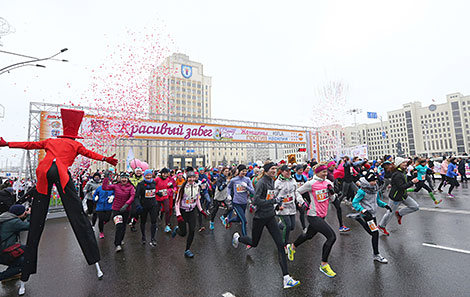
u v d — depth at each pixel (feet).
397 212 19.43
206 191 22.94
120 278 13.24
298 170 18.83
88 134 40.47
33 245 11.84
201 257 15.98
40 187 11.98
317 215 13.17
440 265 12.91
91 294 11.59
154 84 51.37
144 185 19.17
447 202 30.04
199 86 242.78
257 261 14.96
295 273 12.97
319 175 13.48
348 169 26.20
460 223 20.42
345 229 20.25
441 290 10.51
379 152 379.76
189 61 237.86
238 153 310.24
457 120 318.04
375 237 13.96
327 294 10.68
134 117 46.19
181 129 51.96
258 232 13.20
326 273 12.23
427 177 37.86
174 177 33.42
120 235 17.84
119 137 44.14
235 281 12.36
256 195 12.90
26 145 12.10
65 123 13.23
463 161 50.90
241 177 19.25
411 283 11.25
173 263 15.10
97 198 21.88
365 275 12.29
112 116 43.32
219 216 30.30
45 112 38.73
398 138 358.64
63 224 28.27
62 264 15.60
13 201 19.51
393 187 18.15
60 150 12.39
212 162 283.38
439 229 19.17
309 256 15.29
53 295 11.60
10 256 12.60
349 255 15.08
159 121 49.21
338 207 20.56
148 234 22.74
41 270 14.69
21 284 11.73
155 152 220.43
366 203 14.90
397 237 18.01
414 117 346.13
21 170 34.58
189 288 11.80
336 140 82.64
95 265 14.56
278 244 12.08
